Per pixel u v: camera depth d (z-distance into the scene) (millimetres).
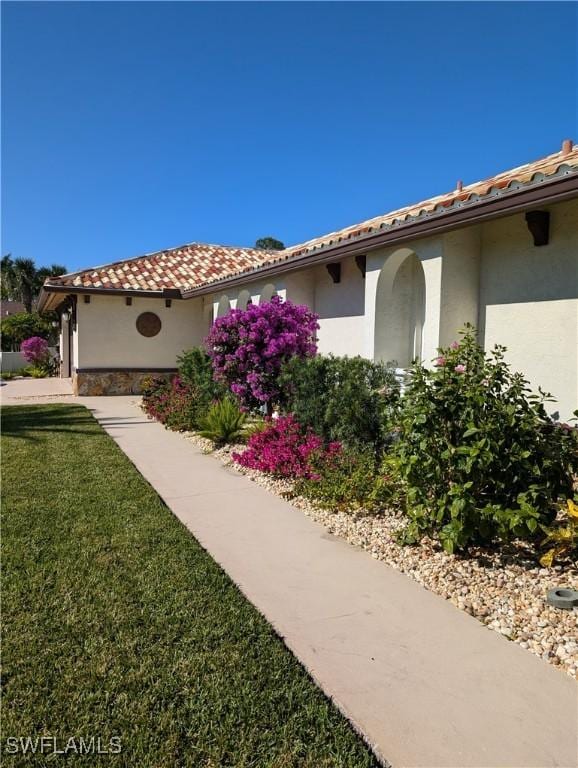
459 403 4742
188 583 4414
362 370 7402
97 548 5152
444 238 7930
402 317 9938
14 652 3428
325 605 4090
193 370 13703
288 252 15203
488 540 4859
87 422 13148
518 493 4711
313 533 5699
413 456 4840
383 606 4074
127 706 2930
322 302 12766
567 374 6875
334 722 2805
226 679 3152
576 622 3670
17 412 14961
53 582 4434
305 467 7387
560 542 4367
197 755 2590
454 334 8062
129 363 19797
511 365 7633
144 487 7324
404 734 2713
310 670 3258
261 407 11383
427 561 4797
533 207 6301
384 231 8516
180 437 11383
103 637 3594
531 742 2648
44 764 2535
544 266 7160
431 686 3094
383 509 6105
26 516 6066
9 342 43094
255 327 10188
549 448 4773
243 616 3869
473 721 2803
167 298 19562
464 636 3637
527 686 3086
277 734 2721
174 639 3574
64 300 22672
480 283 8203
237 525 5949
